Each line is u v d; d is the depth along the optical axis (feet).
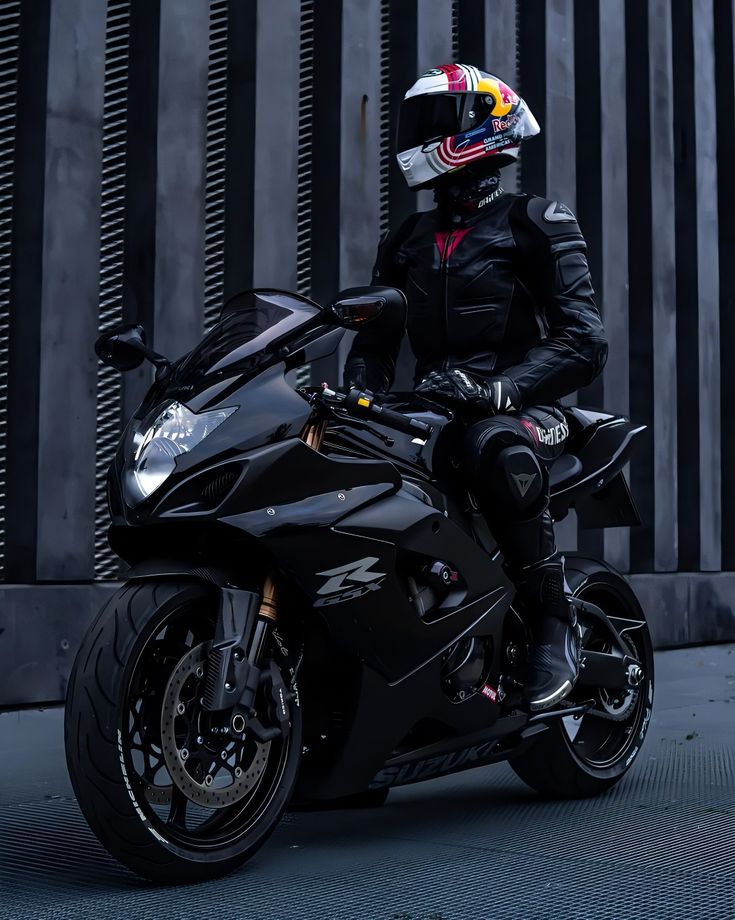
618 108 25.93
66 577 16.57
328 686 9.22
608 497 12.32
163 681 8.40
